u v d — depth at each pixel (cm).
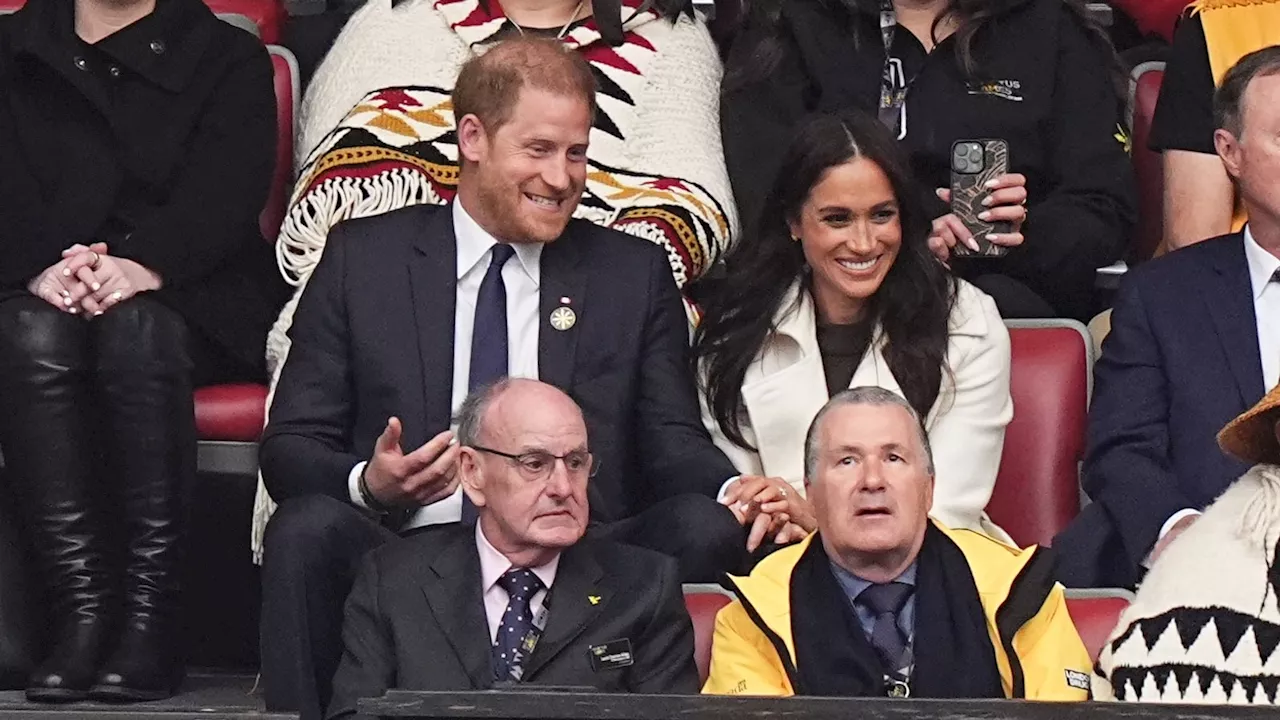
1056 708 867
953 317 1443
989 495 1423
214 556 1580
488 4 1792
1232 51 1667
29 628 1452
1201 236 1662
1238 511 1054
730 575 1202
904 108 1709
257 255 1664
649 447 1398
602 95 1742
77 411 1460
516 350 1398
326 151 1689
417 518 1353
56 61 1614
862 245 1409
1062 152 1709
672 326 1434
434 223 1421
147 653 1435
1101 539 1405
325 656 1261
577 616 1200
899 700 877
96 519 1458
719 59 1834
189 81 1639
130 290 1529
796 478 1421
